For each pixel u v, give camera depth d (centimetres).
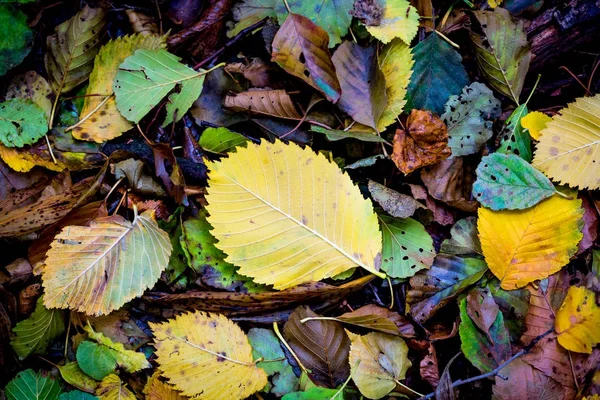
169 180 51
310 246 49
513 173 50
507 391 50
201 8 52
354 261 50
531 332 51
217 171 48
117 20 52
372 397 50
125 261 50
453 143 51
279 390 50
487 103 52
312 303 51
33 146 51
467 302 50
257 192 49
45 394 50
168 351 49
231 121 52
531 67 53
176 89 51
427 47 52
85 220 51
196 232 50
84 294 49
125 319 51
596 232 52
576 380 50
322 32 50
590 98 51
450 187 51
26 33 51
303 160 49
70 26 51
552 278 51
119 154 51
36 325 50
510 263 51
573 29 51
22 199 51
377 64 50
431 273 51
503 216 51
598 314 50
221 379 49
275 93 51
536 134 51
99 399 49
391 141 52
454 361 51
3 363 50
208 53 52
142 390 50
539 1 52
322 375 50
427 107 52
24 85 51
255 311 51
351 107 51
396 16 51
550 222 50
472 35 52
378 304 52
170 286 51
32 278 51
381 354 50
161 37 51
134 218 50
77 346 51
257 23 52
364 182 52
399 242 51
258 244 49
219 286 50
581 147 51
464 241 51
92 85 51
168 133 52
